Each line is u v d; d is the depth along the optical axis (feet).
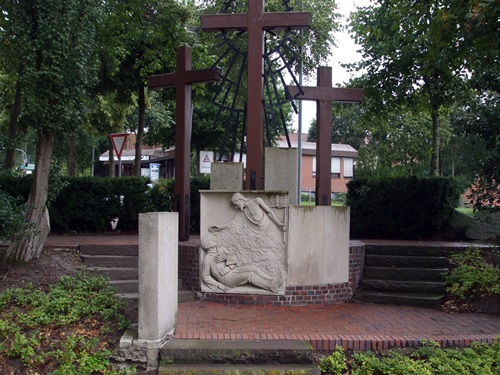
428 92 42.19
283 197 25.52
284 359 18.37
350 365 18.61
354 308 25.68
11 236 24.38
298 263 25.66
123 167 152.66
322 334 20.18
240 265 25.61
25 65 25.81
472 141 38.32
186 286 26.86
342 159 110.73
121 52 46.37
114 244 28.60
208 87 67.82
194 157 92.58
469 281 26.68
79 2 26.07
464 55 30.37
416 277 28.96
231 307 24.80
